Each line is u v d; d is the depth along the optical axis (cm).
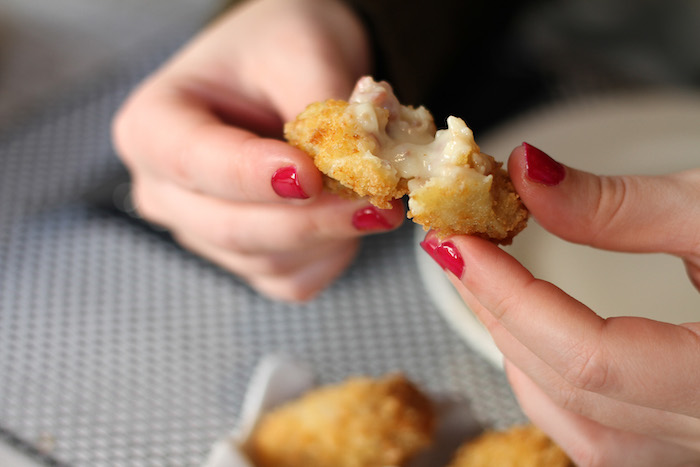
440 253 34
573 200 34
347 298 46
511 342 35
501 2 63
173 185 43
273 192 35
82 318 46
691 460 36
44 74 62
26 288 47
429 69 55
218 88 43
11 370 44
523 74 59
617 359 32
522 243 45
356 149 34
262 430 41
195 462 41
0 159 53
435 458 41
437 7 54
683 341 32
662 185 34
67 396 43
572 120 50
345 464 40
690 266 36
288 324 46
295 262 43
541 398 37
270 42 43
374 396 41
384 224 38
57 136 55
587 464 37
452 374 43
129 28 67
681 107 51
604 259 45
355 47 46
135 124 42
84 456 41
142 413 42
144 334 45
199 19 68
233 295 47
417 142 35
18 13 70
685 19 63
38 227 49
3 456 41
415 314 46
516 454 39
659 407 33
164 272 48
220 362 44
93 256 48
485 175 34
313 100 40
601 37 63
